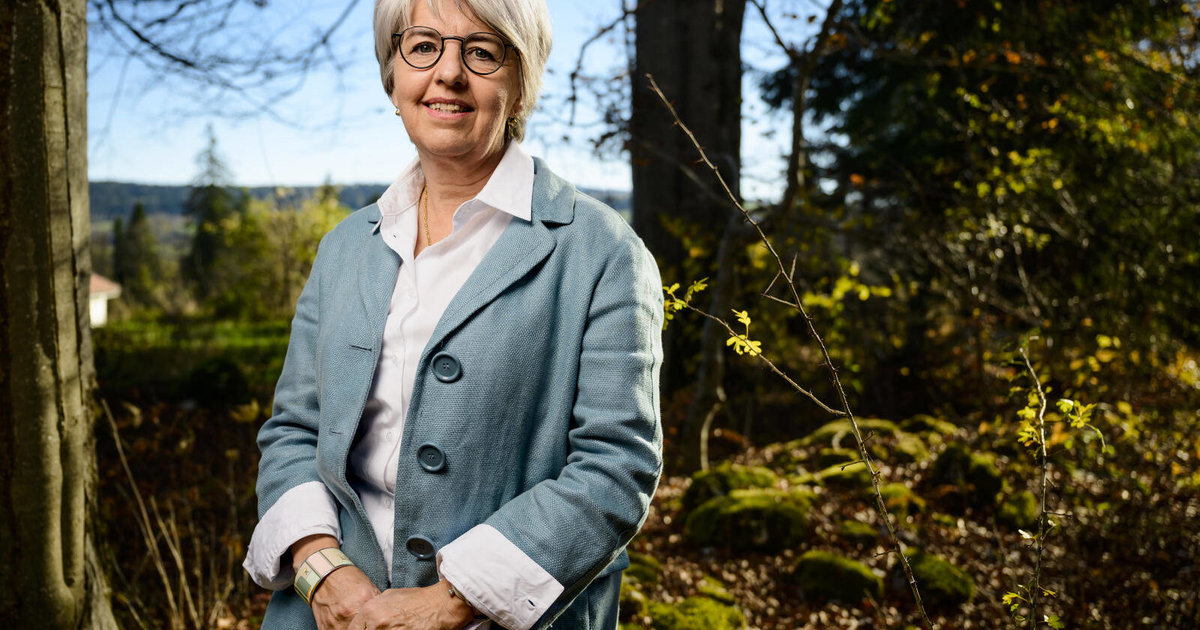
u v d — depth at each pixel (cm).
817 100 888
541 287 109
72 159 200
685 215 860
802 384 730
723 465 504
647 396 108
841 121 910
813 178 648
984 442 532
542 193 116
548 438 109
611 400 106
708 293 775
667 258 858
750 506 419
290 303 2044
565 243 112
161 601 328
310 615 119
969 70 664
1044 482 171
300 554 115
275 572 116
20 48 183
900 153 763
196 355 1074
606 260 112
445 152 115
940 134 750
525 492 106
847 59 793
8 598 193
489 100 113
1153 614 298
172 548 285
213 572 309
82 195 206
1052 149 680
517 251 110
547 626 106
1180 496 363
